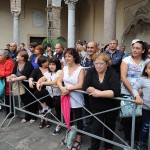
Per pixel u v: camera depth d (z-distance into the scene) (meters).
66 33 23.05
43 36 23.19
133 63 4.12
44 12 23.11
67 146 4.34
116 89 3.72
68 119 4.37
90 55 5.11
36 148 4.41
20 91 5.50
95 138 4.03
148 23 13.29
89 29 21.05
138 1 13.71
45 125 5.39
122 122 4.28
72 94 4.31
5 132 5.11
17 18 19.61
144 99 3.84
